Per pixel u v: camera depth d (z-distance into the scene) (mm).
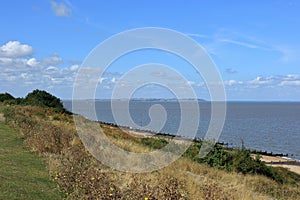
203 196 7918
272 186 13523
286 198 12023
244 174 15938
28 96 35250
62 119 24031
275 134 60000
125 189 7031
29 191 7605
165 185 7250
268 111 170125
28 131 15172
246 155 16891
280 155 37219
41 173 9352
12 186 7816
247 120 95500
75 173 8188
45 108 28969
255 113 144250
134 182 7738
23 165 10141
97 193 6664
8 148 12672
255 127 72062
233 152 17297
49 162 10461
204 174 12836
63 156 11070
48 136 13008
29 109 25891
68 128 16312
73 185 7566
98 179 7375
